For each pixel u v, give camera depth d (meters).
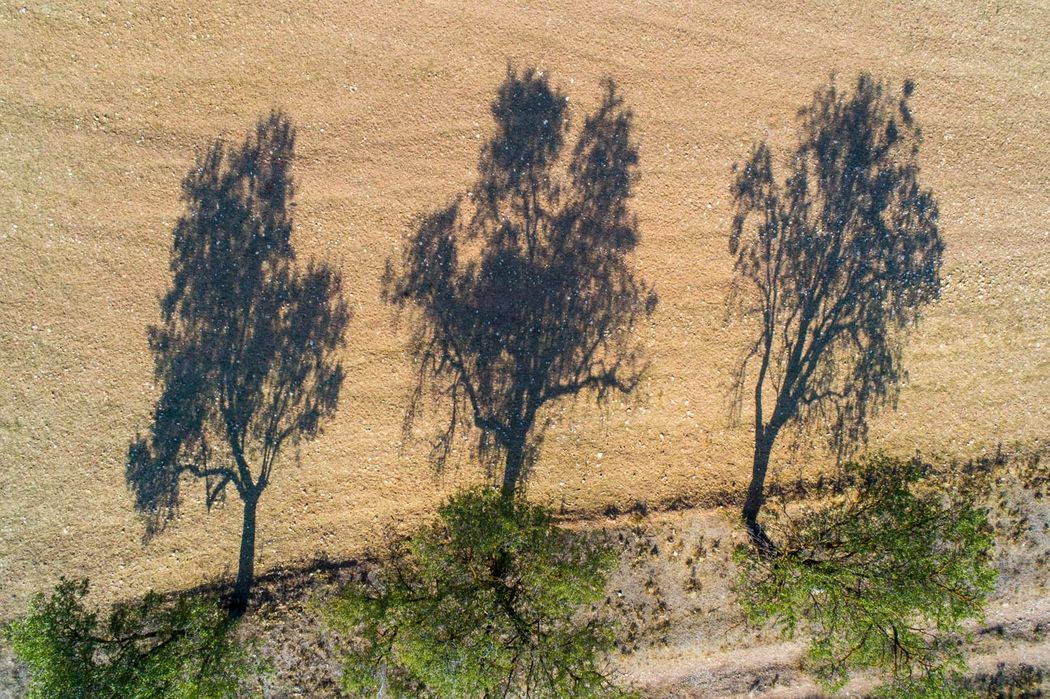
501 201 17.06
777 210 17.44
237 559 16.61
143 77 16.48
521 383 17.16
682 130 17.30
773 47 17.42
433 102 16.94
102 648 14.54
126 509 16.53
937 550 14.84
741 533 17.28
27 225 16.38
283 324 16.80
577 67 17.11
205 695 14.47
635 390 17.34
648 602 17.27
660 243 17.34
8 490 16.30
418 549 14.71
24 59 16.25
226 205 16.66
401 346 17.00
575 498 17.17
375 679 14.90
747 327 17.42
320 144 16.80
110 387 16.53
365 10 16.75
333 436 16.89
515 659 13.59
